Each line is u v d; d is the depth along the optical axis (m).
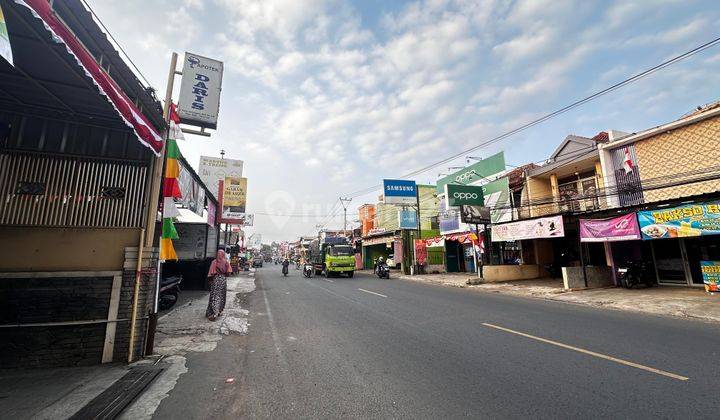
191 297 12.88
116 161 5.57
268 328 7.48
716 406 3.47
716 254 11.91
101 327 5.07
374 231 35.00
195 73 8.52
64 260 5.03
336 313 9.21
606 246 14.50
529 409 3.47
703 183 11.51
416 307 10.05
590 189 15.88
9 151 5.08
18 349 4.70
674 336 6.39
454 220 23.83
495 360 5.05
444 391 3.96
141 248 5.36
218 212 17.78
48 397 3.78
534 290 13.59
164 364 5.07
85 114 5.43
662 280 13.34
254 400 3.81
